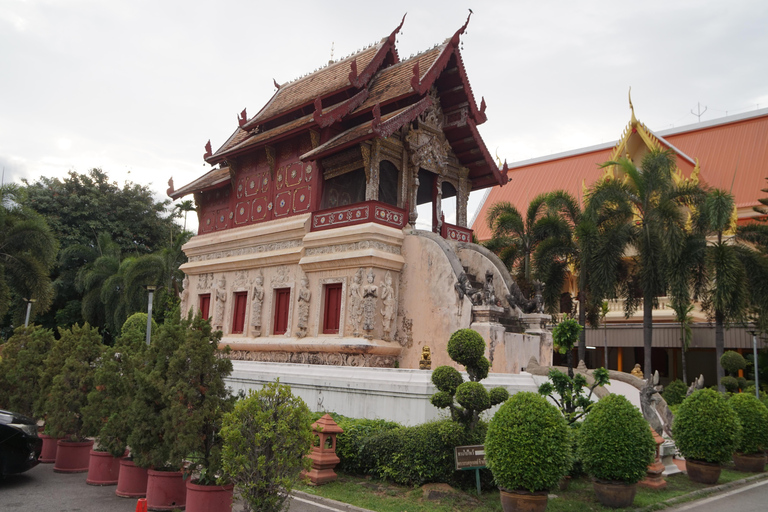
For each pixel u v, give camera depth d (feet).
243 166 81.51
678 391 87.56
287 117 80.23
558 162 170.40
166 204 195.11
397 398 41.11
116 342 39.99
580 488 37.06
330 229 65.72
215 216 87.66
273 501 24.27
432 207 72.43
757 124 145.89
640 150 135.95
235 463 23.79
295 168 72.84
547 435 28.55
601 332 120.26
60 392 37.70
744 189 134.10
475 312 55.72
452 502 30.58
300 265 67.41
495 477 29.30
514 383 47.80
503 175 75.97
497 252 92.07
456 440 32.48
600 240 78.54
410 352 61.31
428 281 61.36
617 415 33.55
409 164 68.90
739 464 49.06
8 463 33.27
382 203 63.46
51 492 32.24
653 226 76.95
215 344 29.91
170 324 30.27
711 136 151.64
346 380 45.14
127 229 181.06
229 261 77.92
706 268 76.43
